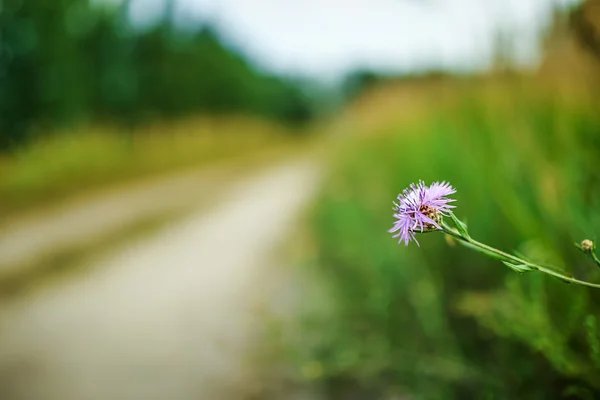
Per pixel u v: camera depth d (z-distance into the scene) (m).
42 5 18.05
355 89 13.99
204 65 32.56
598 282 2.03
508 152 2.80
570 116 2.60
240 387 3.39
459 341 2.73
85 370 3.97
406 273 3.24
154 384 3.66
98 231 9.15
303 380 3.17
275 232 8.27
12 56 18.11
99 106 21.22
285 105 52.47
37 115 18.53
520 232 2.38
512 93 2.89
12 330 4.89
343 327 3.28
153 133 23.38
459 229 1.46
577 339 2.14
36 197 12.12
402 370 2.71
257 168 21.70
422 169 4.05
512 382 2.28
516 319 2.15
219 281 5.92
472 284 2.92
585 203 2.30
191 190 14.84
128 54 22.78
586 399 1.89
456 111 4.07
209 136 28.50
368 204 5.11
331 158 13.50
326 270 4.71
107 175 15.80
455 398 2.54
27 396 3.63
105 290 5.97
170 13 25.03
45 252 7.66
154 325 4.76
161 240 8.45
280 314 3.98
